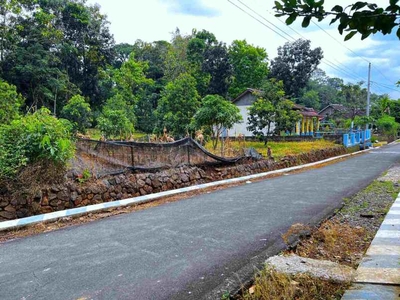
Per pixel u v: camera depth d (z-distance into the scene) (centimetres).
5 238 500
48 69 2930
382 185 866
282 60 3925
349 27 186
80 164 732
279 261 357
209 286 317
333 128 3431
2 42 2803
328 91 6053
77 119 2478
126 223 564
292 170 1296
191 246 432
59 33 3109
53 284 330
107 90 3812
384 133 3528
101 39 3950
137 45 4831
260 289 294
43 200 619
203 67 3541
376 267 339
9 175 590
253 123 2094
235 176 1104
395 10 175
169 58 4066
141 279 336
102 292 310
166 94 2750
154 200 760
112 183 749
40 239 488
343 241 442
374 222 529
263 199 740
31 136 619
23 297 304
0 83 1608
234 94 3750
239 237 464
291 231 479
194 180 962
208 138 1530
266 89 2158
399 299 270
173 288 315
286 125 2094
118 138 1638
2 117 1038
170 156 935
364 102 4756
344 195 764
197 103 2416
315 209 627
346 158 1802
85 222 583
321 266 341
